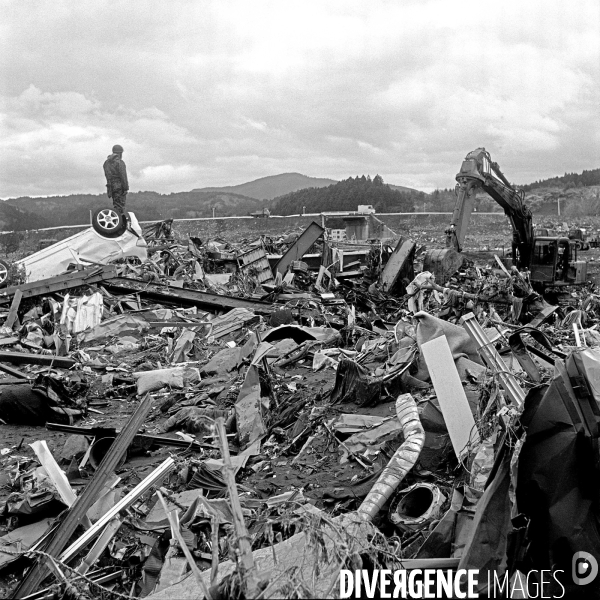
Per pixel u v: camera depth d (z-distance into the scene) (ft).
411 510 20.42
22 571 20.44
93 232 79.87
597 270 108.68
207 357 50.24
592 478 16.22
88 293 68.03
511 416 17.53
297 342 47.70
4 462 30.35
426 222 172.04
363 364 36.40
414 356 31.27
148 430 34.30
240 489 24.90
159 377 41.52
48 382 36.58
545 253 88.33
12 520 23.44
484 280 68.54
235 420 32.27
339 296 78.84
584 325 59.16
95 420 36.55
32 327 58.70
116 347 55.06
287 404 33.01
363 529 15.79
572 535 15.98
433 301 56.59
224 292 76.18
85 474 27.63
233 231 129.80
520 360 22.47
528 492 16.47
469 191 88.74
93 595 17.98
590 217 237.86
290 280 82.94
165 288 70.23
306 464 26.45
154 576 19.04
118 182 83.10
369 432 26.71
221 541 19.39
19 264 75.31
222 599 10.99
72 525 20.13
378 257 86.22
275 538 18.29
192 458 28.78
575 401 16.26
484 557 15.56
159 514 22.16
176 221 129.90
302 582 10.93
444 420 23.34
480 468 18.74
